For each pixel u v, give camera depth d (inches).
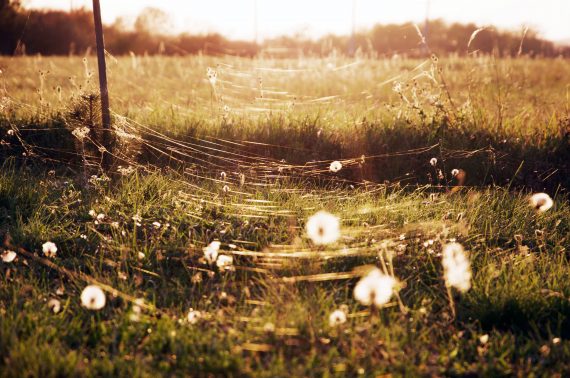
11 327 100.1
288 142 233.6
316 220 93.9
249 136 237.6
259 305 115.1
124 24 1150.3
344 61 650.2
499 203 174.2
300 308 107.7
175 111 290.0
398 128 243.6
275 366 90.0
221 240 142.3
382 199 178.5
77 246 141.0
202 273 129.9
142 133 227.6
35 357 91.0
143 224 149.6
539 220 164.4
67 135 215.6
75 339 101.4
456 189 187.6
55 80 433.1
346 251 135.5
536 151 226.5
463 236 147.4
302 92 447.8
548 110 319.0
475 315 114.1
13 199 163.3
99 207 159.6
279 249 138.3
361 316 110.3
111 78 505.7
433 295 121.8
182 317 108.7
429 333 107.7
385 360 95.8
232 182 198.5
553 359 99.0
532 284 121.0
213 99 377.1
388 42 1162.0
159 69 639.8
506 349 103.0
